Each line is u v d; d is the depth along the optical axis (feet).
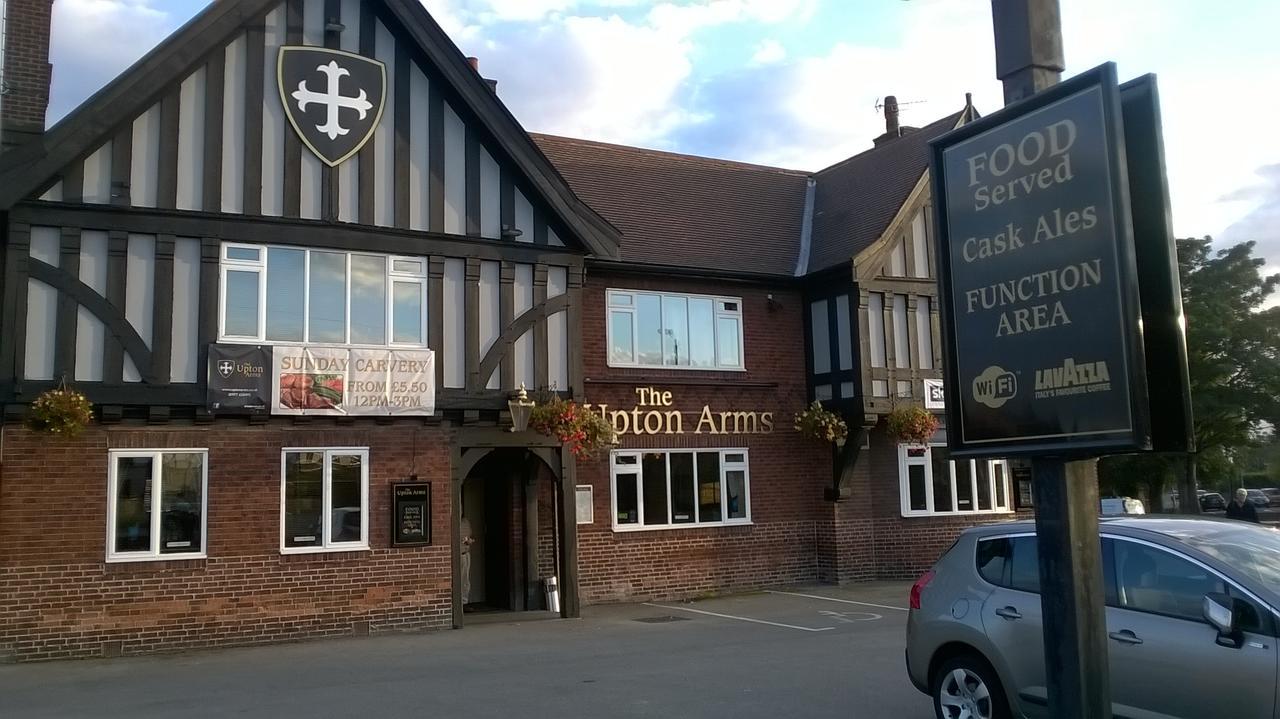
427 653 40.70
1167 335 13.26
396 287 48.42
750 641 42.27
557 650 40.86
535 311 51.08
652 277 61.21
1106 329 13.35
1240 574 20.01
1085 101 13.78
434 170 49.60
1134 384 12.90
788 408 64.64
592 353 58.54
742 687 31.83
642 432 59.47
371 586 46.55
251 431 45.01
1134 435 12.87
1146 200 13.61
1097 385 13.44
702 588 60.03
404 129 49.24
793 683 32.32
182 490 43.70
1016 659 22.90
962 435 15.44
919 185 64.85
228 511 44.19
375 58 49.01
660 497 59.72
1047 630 14.07
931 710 28.09
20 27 43.88
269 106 46.60
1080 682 13.52
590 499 57.36
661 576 58.90
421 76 50.03
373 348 47.14
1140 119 13.76
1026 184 14.58
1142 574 21.49
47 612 40.70
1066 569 13.82
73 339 42.09
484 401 49.24
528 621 50.31
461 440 49.24
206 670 37.68
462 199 50.16
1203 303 116.26
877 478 64.85
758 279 64.18
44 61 44.19
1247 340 116.47
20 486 40.86
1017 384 14.57
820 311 65.05
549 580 53.98
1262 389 115.24
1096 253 13.52
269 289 45.78
